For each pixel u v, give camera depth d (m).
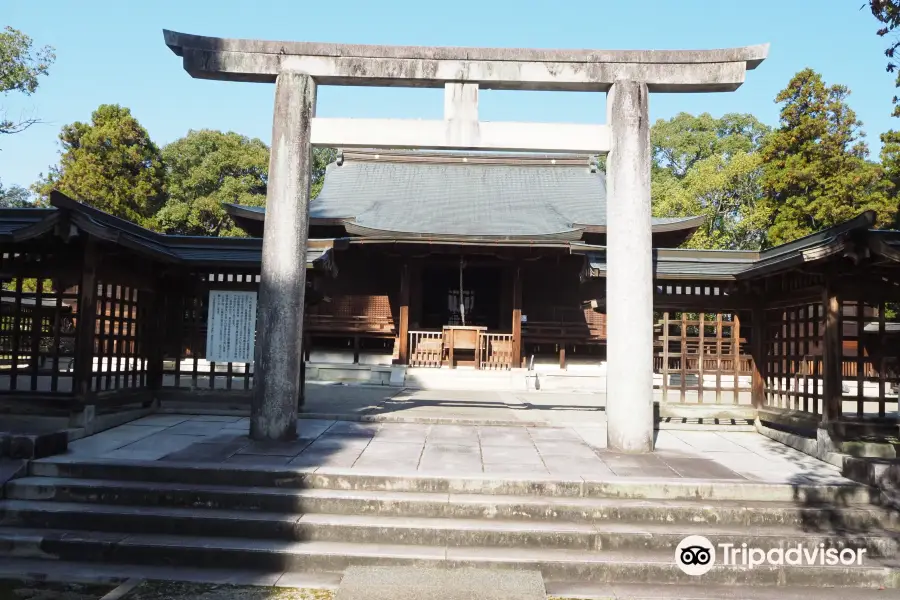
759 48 8.19
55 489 6.17
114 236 7.74
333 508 6.02
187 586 5.00
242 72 8.50
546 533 5.61
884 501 6.16
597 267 11.69
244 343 10.29
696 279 10.02
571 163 27.81
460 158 27.86
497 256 20.16
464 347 19.36
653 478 6.53
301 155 8.43
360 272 21.89
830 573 5.28
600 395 16.80
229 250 10.65
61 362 17.78
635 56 8.38
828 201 24.02
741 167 26.92
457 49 8.49
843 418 7.88
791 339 9.38
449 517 5.96
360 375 19.33
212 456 7.11
